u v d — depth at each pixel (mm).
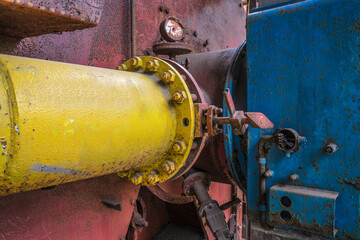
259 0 1776
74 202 1515
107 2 2059
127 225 1840
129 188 1833
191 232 3389
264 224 1653
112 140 1065
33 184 904
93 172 1085
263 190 1633
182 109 1364
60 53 1696
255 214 1702
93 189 1608
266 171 1607
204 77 2109
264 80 1643
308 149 1506
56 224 1433
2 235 1242
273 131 1625
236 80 1974
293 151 1545
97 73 1109
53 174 931
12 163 799
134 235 2088
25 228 1316
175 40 2061
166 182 2211
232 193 3230
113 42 2109
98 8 1053
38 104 828
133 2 2191
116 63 2143
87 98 984
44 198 1387
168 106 1350
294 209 1479
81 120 946
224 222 2029
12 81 792
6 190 846
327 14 1439
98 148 1022
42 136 838
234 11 4035
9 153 792
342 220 1422
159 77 1428
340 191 1424
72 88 948
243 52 1966
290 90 1561
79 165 994
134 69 1501
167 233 3363
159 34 2605
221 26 3666
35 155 839
